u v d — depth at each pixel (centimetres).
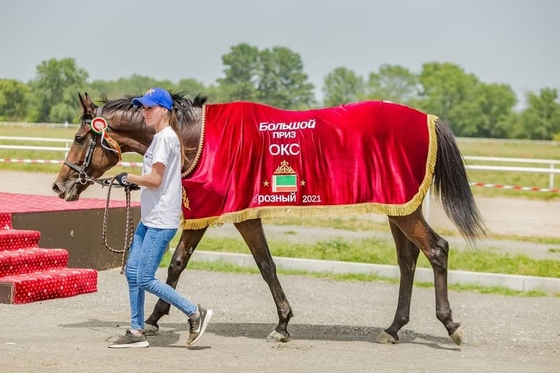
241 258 1140
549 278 1033
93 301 841
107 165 718
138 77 11925
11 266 819
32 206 997
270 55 11694
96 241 1020
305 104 11806
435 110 11050
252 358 628
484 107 10912
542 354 690
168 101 640
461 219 694
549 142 5888
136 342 643
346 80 12244
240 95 11600
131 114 714
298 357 639
